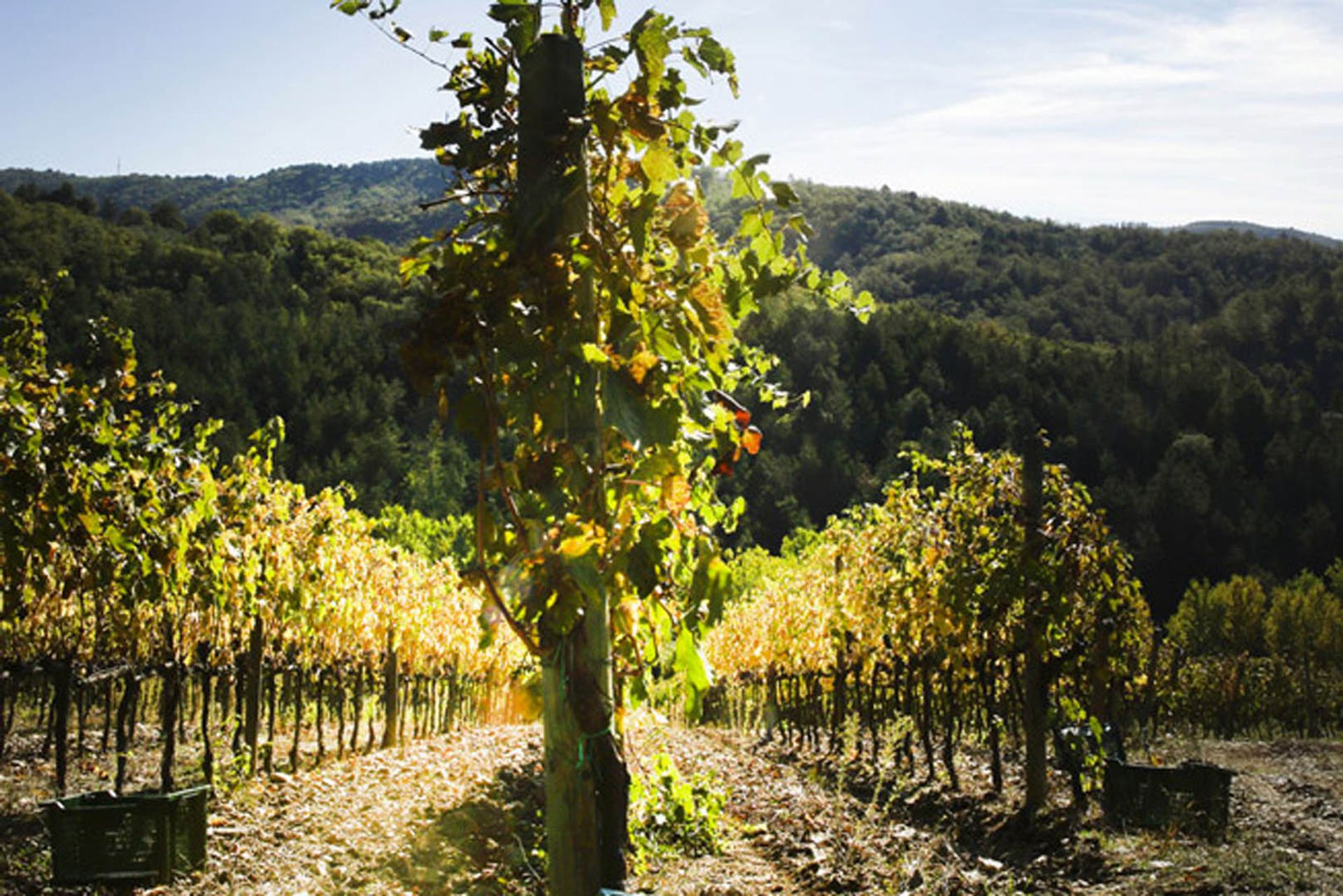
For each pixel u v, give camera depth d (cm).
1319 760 1709
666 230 446
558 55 408
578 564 392
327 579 1212
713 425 470
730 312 459
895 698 1370
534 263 399
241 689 1150
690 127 428
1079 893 665
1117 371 10088
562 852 395
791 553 4931
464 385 417
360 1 415
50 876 679
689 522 433
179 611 931
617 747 404
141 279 10519
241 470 1028
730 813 967
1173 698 2081
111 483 716
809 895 651
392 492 7944
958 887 651
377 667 1619
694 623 450
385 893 662
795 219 446
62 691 865
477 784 1020
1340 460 8606
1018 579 968
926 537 1121
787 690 1959
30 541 666
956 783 1130
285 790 998
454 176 433
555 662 399
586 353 383
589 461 398
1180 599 7625
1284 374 12625
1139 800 856
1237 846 789
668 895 642
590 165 439
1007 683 1317
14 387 642
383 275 12106
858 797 1130
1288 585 6838
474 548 410
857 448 8919
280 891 659
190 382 8250
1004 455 1080
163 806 666
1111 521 7825
